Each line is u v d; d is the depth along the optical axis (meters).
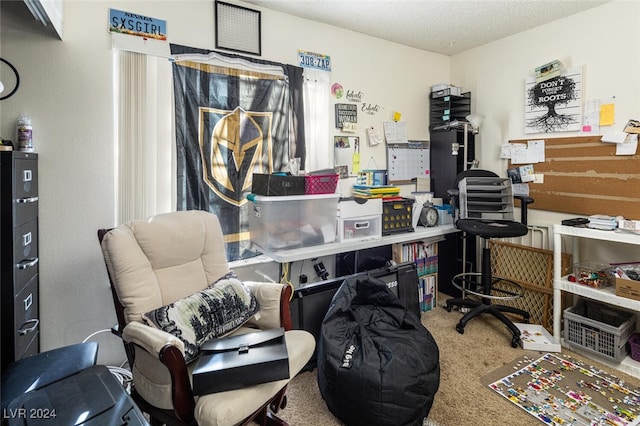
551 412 1.70
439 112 3.38
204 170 2.24
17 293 1.50
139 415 0.90
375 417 1.53
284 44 2.56
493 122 3.17
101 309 2.01
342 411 1.62
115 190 2.01
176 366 1.19
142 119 2.04
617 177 2.39
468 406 1.76
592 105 2.51
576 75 2.58
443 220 3.13
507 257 2.96
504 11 2.56
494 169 3.18
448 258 3.37
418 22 2.75
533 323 2.75
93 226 1.96
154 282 1.51
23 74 1.77
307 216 2.27
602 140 2.45
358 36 2.94
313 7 2.48
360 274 2.34
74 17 1.86
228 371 1.19
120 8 1.97
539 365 2.13
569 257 2.56
